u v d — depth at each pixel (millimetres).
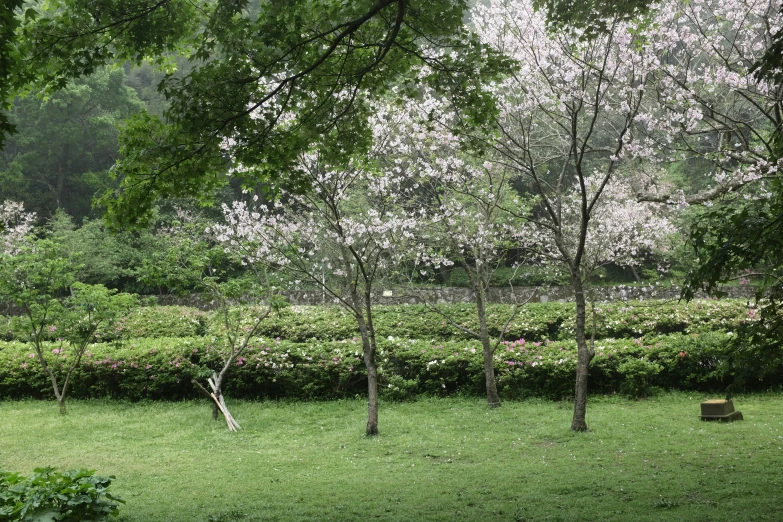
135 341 15180
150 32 6852
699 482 6969
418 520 6230
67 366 13672
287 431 10805
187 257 12297
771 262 5480
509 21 10281
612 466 7871
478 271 12273
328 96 7320
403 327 17047
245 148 7152
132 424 11414
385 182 11469
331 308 18625
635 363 11797
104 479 5238
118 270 26672
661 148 10477
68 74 6777
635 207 16312
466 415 11250
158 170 7062
